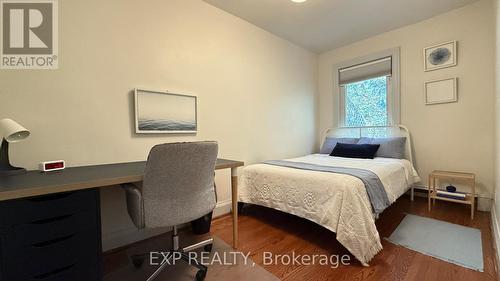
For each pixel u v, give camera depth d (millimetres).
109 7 1739
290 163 2471
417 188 2918
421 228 2053
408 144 2912
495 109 2166
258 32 2914
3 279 910
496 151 2062
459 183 2615
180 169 1238
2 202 904
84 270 1103
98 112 1701
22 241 944
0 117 1370
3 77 1394
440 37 2691
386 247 1742
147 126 1932
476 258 1556
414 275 1402
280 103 3242
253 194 2324
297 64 3520
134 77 1871
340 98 3674
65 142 1569
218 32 2465
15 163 1406
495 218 1949
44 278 997
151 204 1223
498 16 1781
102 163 1722
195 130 2260
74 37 1594
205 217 2035
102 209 1728
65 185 1012
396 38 3041
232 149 2619
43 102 1492
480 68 2449
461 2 2447
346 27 2961
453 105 2637
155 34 1986
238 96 2682
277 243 1857
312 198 1821
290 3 2393
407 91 2973
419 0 2393
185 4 2188
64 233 1044
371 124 3354
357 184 1659
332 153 3203
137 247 1811
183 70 2174
